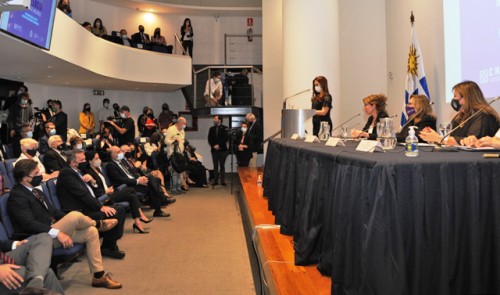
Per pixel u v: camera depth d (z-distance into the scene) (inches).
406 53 218.5
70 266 142.4
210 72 453.4
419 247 55.3
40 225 110.3
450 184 56.6
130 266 142.7
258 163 406.9
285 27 240.1
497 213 56.3
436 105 184.5
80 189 142.5
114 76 369.7
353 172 62.8
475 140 87.0
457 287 57.7
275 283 77.7
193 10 509.4
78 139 188.1
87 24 384.2
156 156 321.7
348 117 257.0
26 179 115.6
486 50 142.6
